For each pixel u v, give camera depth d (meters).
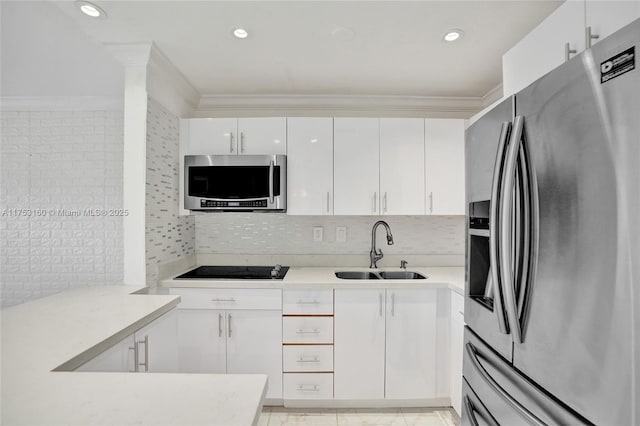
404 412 2.03
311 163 2.29
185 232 2.44
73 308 1.34
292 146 2.29
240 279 2.12
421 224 2.64
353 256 2.61
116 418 0.61
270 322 2.05
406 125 2.30
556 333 0.75
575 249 0.70
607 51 0.62
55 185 2.66
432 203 2.30
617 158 0.60
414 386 2.04
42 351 0.92
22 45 1.91
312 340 2.04
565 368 0.72
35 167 2.66
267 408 2.06
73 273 2.66
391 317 2.04
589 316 0.66
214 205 2.22
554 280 0.75
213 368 2.05
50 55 2.02
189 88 2.38
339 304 2.04
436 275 2.26
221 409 0.64
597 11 0.88
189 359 2.04
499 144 0.90
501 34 1.70
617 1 0.81
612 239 0.61
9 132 2.66
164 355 1.42
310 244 2.63
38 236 2.66
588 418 0.66
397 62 2.02
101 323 1.16
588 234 0.66
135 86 1.85
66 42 1.87
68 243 2.66
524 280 0.85
